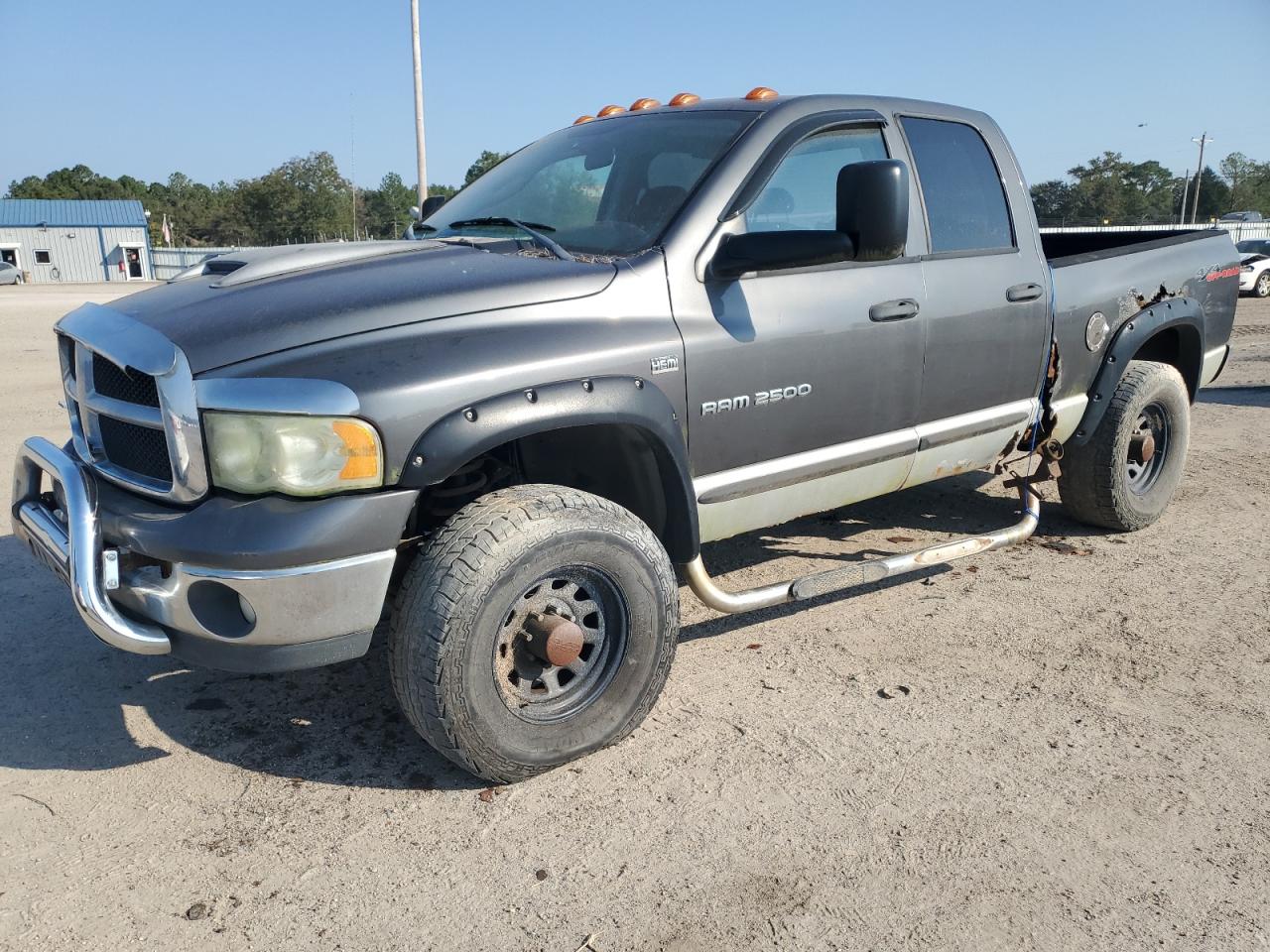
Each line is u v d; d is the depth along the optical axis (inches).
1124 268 187.6
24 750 119.6
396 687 105.4
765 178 132.6
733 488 131.0
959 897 93.7
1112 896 93.9
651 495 125.2
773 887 95.2
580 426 117.0
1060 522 208.2
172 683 136.9
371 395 98.0
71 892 94.0
